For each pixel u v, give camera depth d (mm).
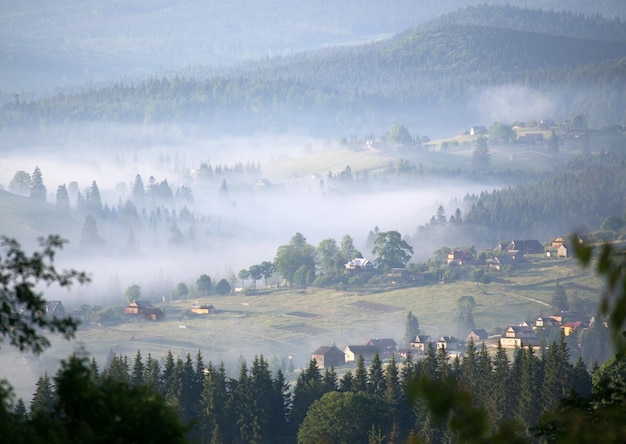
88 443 76438
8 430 74938
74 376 80375
